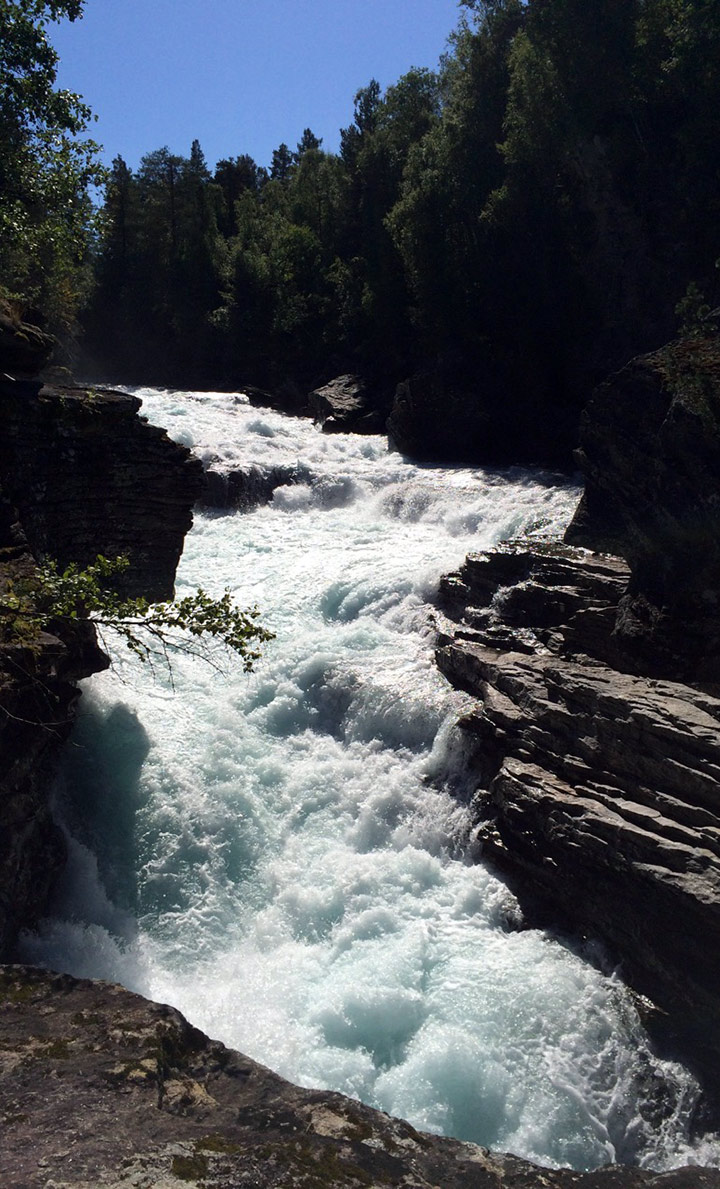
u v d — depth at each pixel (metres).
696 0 31.64
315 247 62.66
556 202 39.38
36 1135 3.25
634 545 17.11
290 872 14.45
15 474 13.23
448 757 16.17
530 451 38.25
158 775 15.60
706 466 15.53
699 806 11.97
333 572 24.02
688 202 33.00
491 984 11.93
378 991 11.73
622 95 34.97
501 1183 3.31
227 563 25.36
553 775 14.09
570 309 39.06
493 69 42.97
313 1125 3.46
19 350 14.20
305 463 34.34
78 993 4.22
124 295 69.00
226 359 62.84
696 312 18.53
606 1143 10.41
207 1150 3.23
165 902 13.89
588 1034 11.34
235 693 18.36
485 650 18.06
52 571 9.65
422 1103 10.53
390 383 48.66
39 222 16.69
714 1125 10.59
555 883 13.09
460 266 42.78
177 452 15.88
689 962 11.26
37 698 11.33
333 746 17.42
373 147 54.59
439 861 14.53
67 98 15.88
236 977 12.66
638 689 14.08
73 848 13.73
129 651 19.28
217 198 74.75
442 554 25.25
